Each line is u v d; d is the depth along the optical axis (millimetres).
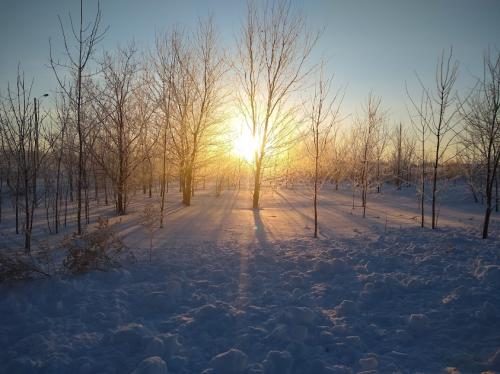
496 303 4473
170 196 22250
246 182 37594
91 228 10008
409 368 3297
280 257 6898
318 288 5289
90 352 3420
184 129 16094
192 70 16359
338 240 8719
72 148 11367
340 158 28562
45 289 4730
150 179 21078
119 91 13672
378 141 18672
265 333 3857
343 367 3213
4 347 3547
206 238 8672
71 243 5594
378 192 27656
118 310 4285
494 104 9188
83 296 4641
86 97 12438
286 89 15695
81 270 5406
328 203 20188
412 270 6105
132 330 3646
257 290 5219
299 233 9781
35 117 7770
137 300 4625
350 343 3688
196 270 5980
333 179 31797
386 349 3650
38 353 3348
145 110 15031
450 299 4672
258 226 10867
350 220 12867
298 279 5523
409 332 3938
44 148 9391
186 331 3898
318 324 4148
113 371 3148
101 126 13297
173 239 8461
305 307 4621
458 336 3832
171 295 4691
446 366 3322
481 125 12039
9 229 10305
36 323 3930
